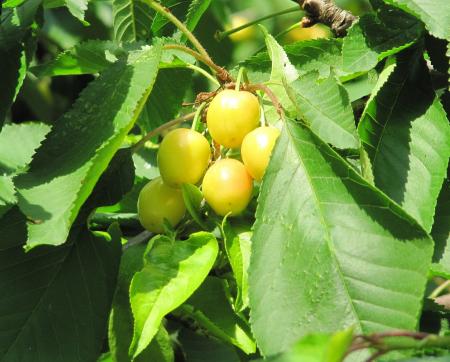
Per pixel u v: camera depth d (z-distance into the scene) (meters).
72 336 0.59
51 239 0.54
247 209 0.58
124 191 0.62
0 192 0.66
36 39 0.68
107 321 0.59
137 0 0.71
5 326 0.59
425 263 0.53
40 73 0.69
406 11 0.60
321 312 0.53
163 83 0.68
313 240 0.55
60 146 0.58
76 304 0.60
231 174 0.57
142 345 0.54
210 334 0.61
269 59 0.64
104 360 0.64
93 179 0.56
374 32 0.62
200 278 0.56
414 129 0.61
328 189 0.55
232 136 0.58
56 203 0.55
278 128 0.58
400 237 0.54
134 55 0.60
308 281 0.54
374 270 0.54
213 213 0.58
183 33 0.67
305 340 0.45
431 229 0.60
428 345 0.50
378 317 0.53
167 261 0.56
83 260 0.60
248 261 0.56
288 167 0.56
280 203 0.56
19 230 0.60
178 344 0.63
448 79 0.63
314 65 0.66
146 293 0.55
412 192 0.59
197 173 0.58
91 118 0.58
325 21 0.69
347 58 0.62
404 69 0.62
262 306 0.54
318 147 0.56
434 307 0.59
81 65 0.68
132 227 0.65
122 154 0.62
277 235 0.55
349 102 0.57
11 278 0.60
